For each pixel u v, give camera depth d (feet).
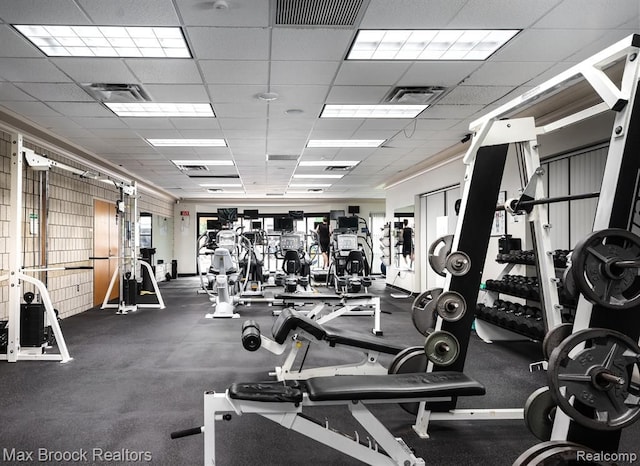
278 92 15.43
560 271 15.15
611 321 5.43
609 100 5.62
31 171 20.33
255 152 25.54
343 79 14.24
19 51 11.97
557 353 5.06
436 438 9.27
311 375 12.41
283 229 35.47
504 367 14.61
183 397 11.57
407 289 35.06
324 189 43.65
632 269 5.13
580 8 10.08
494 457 8.46
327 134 21.39
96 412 10.54
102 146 23.56
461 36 11.48
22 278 15.10
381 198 52.11
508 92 15.57
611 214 5.42
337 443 6.94
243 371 13.92
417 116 18.56
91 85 14.52
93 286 27.68
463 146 23.70
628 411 5.30
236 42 11.53
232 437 9.26
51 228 22.22
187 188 42.24
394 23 10.65
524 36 11.44
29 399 11.41
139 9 9.86
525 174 9.43
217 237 28.63
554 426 5.91
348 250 32.65
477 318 18.51
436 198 30.27
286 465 8.14
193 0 9.50
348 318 24.22
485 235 9.57
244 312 25.86
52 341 16.83
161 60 12.64
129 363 14.83
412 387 7.32
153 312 25.82
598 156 15.97
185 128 19.98
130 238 30.42
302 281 31.42
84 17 10.18
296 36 11.23
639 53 5.39
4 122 17.75
